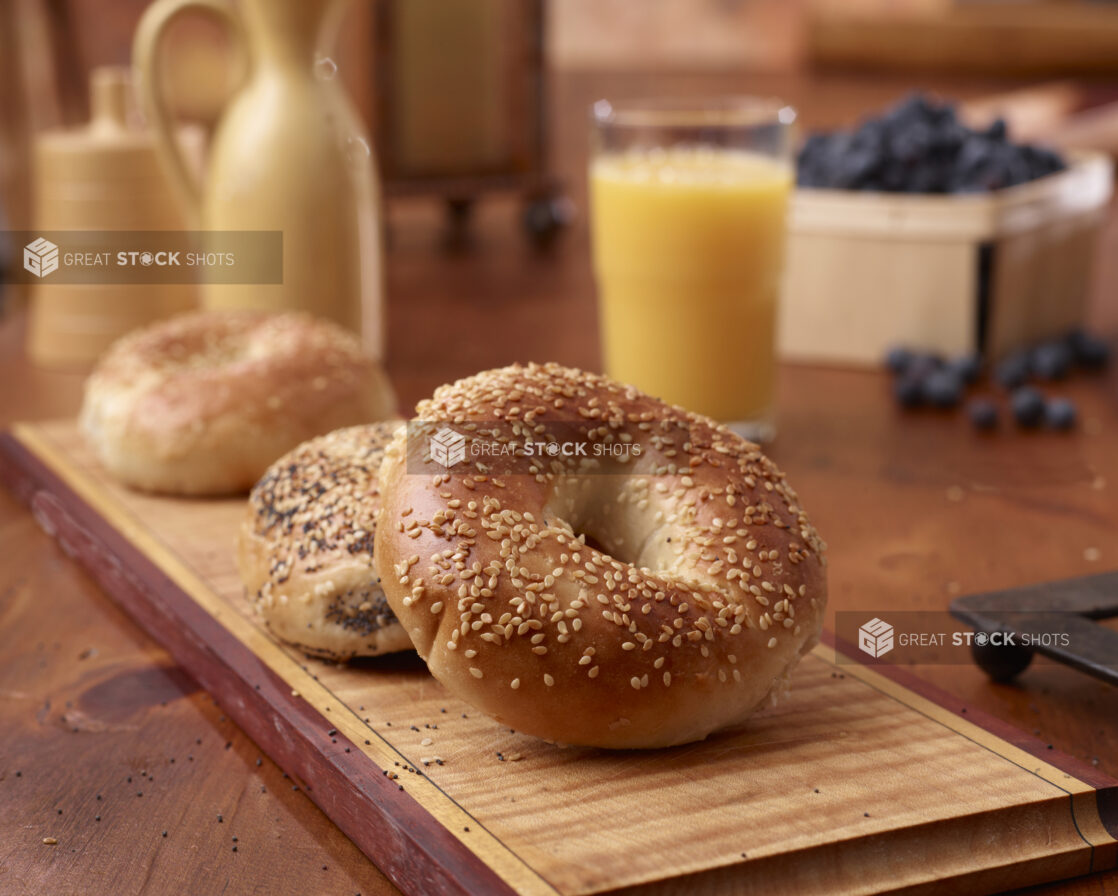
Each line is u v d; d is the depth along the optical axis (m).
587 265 1.55
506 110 1.56
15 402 1.28
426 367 1.31
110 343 1.34
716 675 0.97
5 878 0.94
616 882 0.85
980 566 1.10
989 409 1.23
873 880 0.90
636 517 1.00
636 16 2.49
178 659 1.05
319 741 0.97
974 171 1.30
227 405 1.13
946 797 0.95
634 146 1.21
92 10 1.48
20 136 1.48
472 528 0.97
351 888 0.94
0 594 1.09
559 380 1.01
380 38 1.49
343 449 1.07
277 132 1.24
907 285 1.30
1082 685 1.03
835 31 2.38
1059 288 1.34
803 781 0.96
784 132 1.21
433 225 1.69
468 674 0.96
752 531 0.99
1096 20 2.18
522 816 0.93
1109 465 1.19
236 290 1.25
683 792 0.95
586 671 0.96
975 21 2.27
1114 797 0.96
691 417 1.02
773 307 1.22
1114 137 1.71
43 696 1.03
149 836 0.96
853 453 1.21
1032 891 0.94
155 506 1.13
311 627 1.01
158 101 1.25
